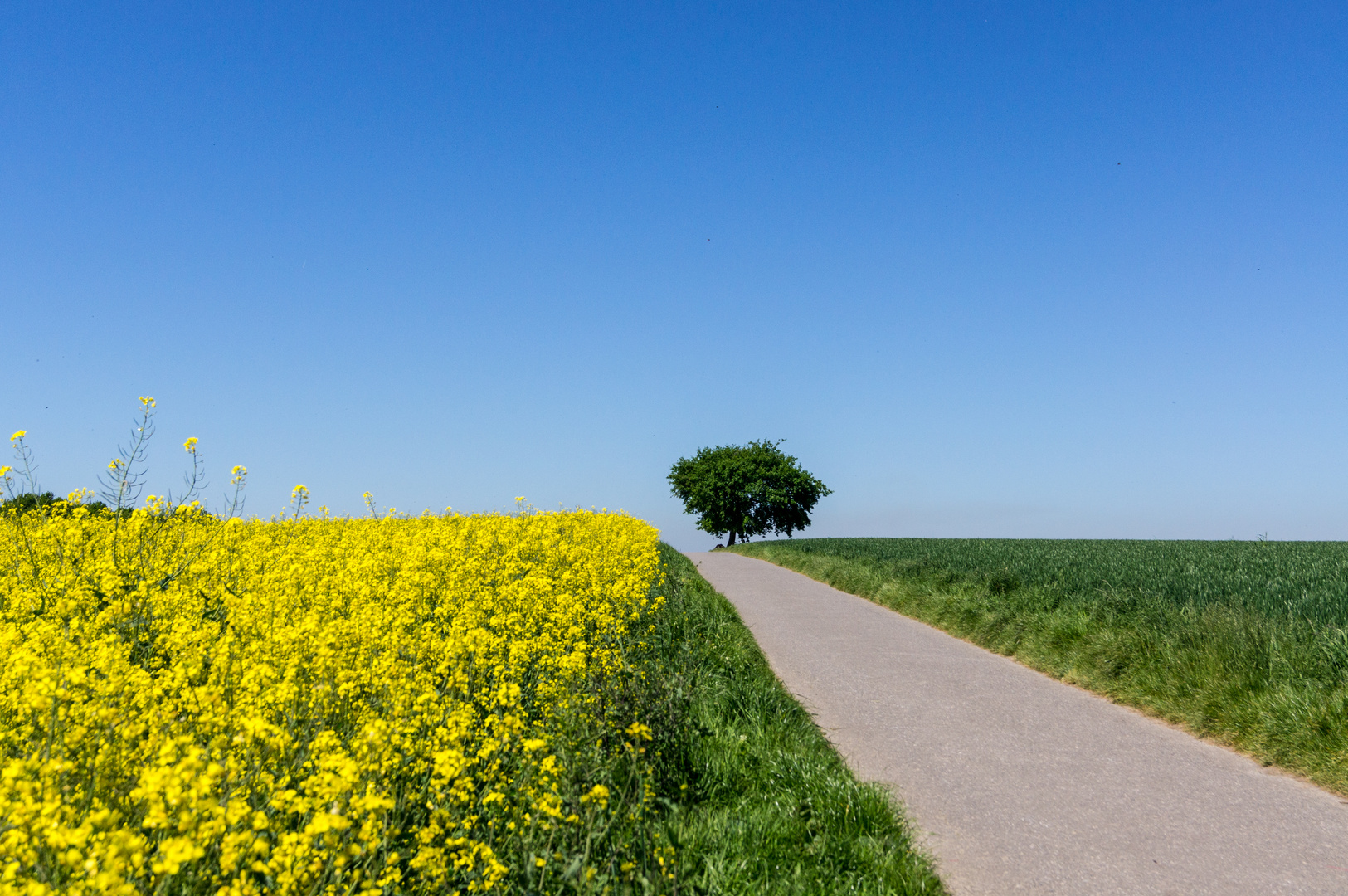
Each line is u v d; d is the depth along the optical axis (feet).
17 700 13.79
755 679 27.96
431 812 12.55
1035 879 15.70
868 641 40.22
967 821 18.43
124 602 23.81
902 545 105.50
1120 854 16.87
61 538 32.68
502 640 22.77
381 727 13.12
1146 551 78.84
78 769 12.33
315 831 9.43
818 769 19.22
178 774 9.61
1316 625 30.35
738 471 198.90
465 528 56.44
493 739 14.74
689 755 19.33
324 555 37.04
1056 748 23.81
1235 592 40.50
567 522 69.82
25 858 8.94
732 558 109.50
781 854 15.40
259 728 12.00
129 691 14.75
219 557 33.55
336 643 18.48
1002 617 41.11
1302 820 18.75
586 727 17.92
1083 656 32.94
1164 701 27.84
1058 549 84.23
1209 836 17.78
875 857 15.64
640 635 31.53
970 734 24.99
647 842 13.84
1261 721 23.98
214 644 20.49
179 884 10.07
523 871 12.26
